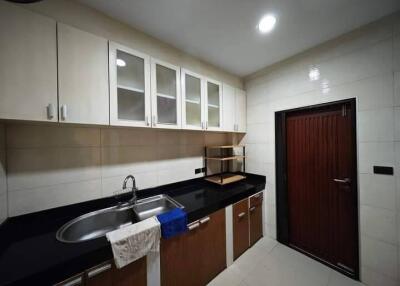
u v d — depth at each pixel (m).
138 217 1.46
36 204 1.25
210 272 1.61
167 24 1.48
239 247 1.95
